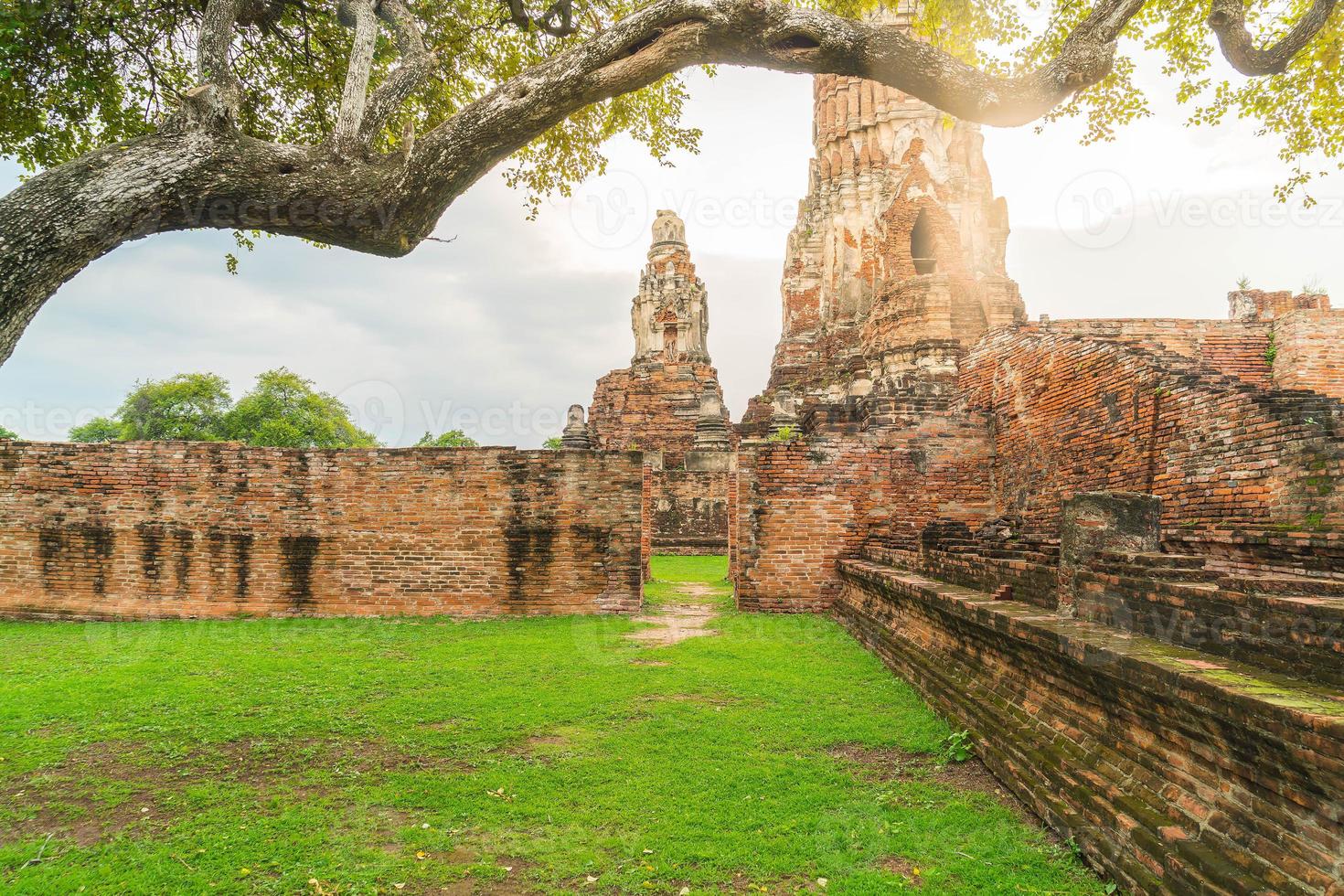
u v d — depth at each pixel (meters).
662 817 4.70
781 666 8.52
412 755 5.77
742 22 6.30
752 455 12.68
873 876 4.00
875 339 19.75
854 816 4.70
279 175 5.27
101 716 6.68
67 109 8.63
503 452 12.27
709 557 28.67
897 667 8.01
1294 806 3.01
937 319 17.56
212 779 5.33
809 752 5.80
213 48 5.23
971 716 5.84
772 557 12.55
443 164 5.71
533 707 6.93
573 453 12.27
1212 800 3.44
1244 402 7.98
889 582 8.75
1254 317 19.72
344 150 5.49
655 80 6.56
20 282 4.52
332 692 7.43
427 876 4.03
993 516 12.96
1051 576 5.71
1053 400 11.74
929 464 12.95
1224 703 3.24
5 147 8.77
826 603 12.46
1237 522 8.01
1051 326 15.53
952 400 13.23
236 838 4.43
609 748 5.89
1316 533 6.64
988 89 6.54
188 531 12.14
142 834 4.51
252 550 12.16
